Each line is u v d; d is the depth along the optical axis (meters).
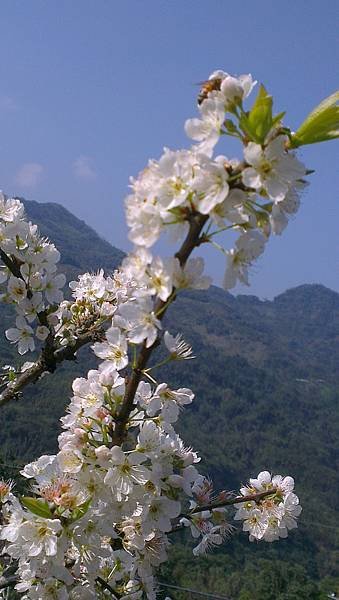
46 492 2.73
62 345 4.15
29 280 4.08
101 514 2.74
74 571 2.87
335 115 2.11
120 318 2.63
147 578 3.24
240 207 2.15
